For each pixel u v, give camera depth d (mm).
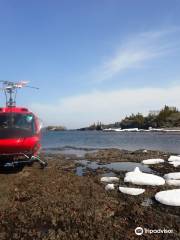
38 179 14258
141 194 11789
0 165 15586
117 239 7750
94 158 24703
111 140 67375
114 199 11133
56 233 8117
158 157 24484
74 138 82125
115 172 17219
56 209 9922
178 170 17750
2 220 9039
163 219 9117
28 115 15844
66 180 14273
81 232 8156
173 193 11195
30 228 8484
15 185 13023
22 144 14523
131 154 27344
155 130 167000
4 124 14969
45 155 27875
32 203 10570
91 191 12227
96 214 9484
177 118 179750
